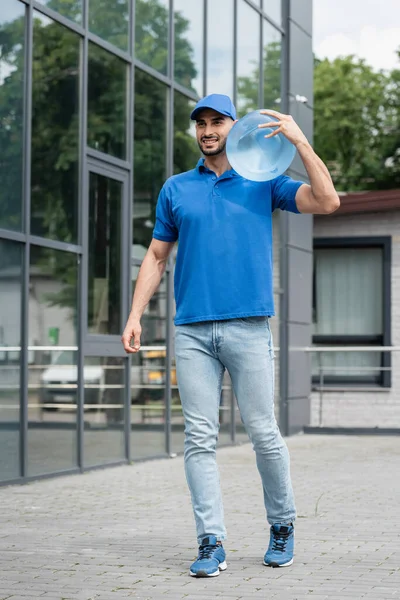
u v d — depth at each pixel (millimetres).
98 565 6418
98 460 13008
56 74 12203
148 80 14477
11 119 11281
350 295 21922
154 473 12508
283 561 6340
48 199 11984
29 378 11500
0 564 6461
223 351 6242
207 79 16406
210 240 6227
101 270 13156
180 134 15422
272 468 6305
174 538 7504
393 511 9000
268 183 6301
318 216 21875
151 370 14430
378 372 21406
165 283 14852
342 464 13602
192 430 6254
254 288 6211
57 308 12133
